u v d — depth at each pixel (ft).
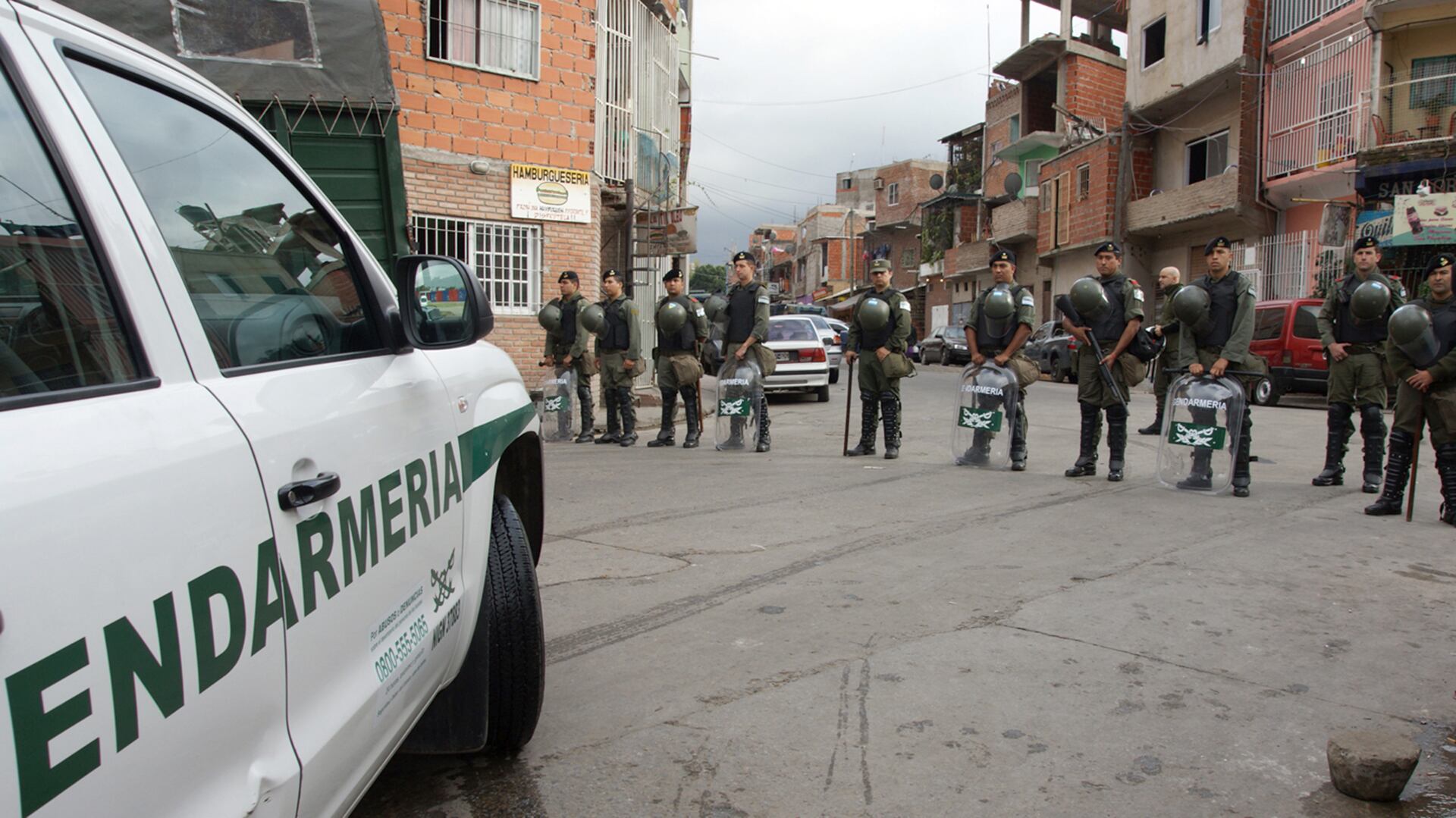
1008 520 20.99
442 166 41.42
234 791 5.04
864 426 31.65
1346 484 25.64
